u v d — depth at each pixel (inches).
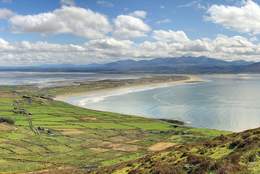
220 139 1561.3
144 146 5142.7
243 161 1066.7
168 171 1147.9
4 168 3838.6
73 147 5152.6
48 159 4389.8
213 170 1022.4
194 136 5561.0
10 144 5191.9
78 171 2790.4
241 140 1371.8
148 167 1392.7
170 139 5516.7
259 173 935.0
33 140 5531.5
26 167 3905.0
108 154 4675.2
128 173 1382.9
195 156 1255.5
